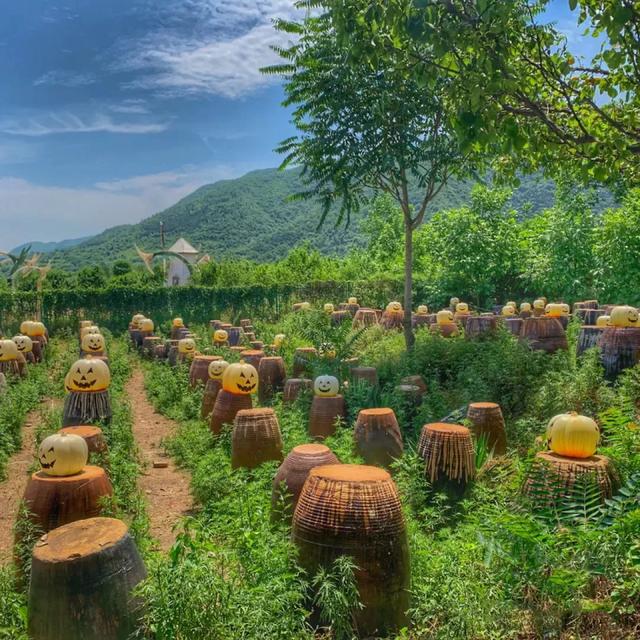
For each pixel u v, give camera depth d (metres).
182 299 31.52
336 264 39.44
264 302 32.09
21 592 5.92
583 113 7.82
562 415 6.64
